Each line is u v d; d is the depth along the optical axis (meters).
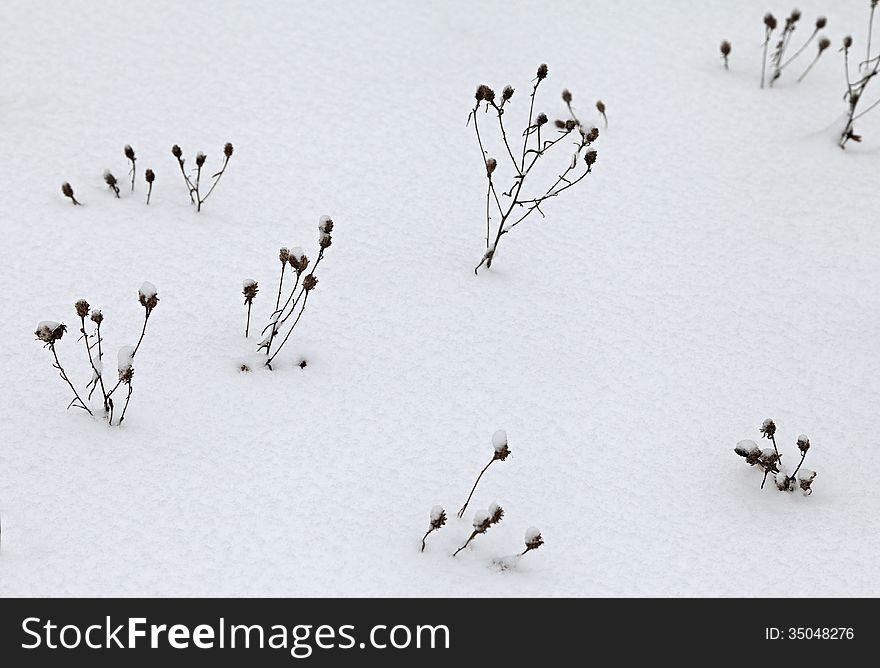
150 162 7.08
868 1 9.66
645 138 7.76
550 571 4.43
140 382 5.28
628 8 9.38
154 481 4.70
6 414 5.00
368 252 6.43
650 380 5.63
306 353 5.60
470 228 6.75
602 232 6.80
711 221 6.98
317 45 8.52
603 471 5.01
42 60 8.04
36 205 6.51
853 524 4.76
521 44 8.77
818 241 6.86
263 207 6.76
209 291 5.98
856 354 5.93
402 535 4.54
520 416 5.30
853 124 8.00
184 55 8.27
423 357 5.64
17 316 5.62
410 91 8.09
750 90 8.39
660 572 4.46
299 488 4.74
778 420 5.42
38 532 4.38
